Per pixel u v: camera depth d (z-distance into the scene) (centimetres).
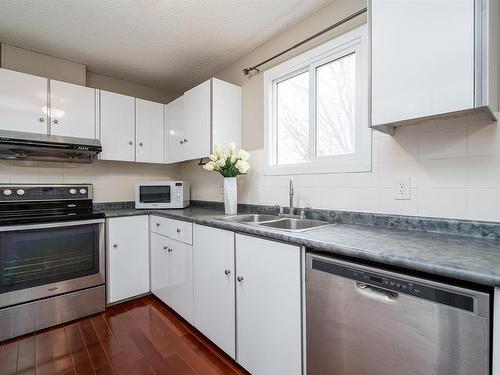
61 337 187
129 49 234
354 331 99
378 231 134
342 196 168
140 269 251
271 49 219
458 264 78
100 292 225
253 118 233
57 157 250
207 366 157
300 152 210
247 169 218
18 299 189
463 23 96
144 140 284
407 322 85
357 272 98
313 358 113
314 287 112
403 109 111
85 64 262
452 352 76
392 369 89
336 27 173
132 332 194
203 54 243
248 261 146
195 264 190
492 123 113
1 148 213
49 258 203
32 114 217
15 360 161
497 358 69
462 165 121
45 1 173
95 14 187
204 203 294
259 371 140
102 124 255
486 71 92
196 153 243
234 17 192
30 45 226
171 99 339
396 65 112
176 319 213
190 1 175
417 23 106
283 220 185
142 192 280
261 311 138
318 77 192
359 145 163
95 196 281
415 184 136
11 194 218
